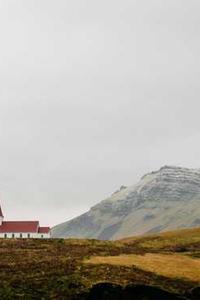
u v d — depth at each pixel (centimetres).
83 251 12162
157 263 10338
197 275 9519
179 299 8038
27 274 9088
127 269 9431
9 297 7850
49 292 8094
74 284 8344
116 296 7969
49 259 10650
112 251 12181
